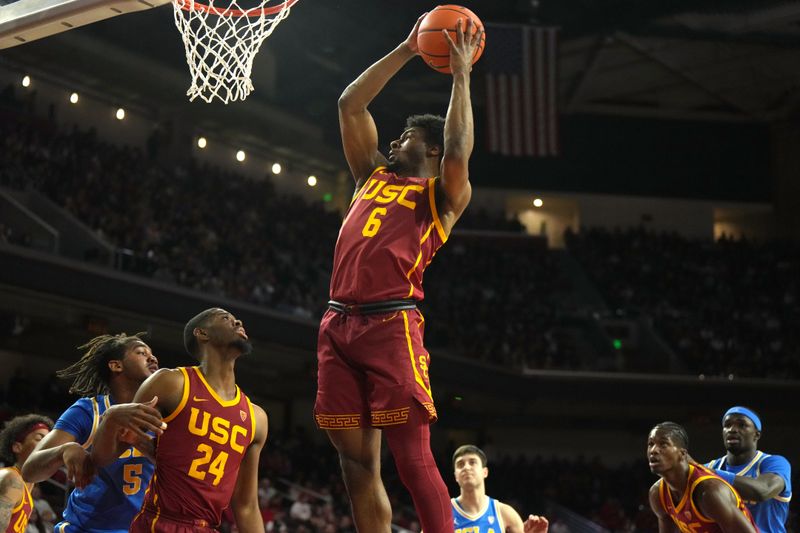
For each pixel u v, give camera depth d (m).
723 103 30.41
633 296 27.81
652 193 30.98
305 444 20.67
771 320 26.72
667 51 25.88
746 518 4.36
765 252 29.62
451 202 3.48
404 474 3.26
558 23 23.69
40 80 23.97
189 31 5.67
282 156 29.66
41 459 3.95
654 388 23.41
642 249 29.67
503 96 22.33
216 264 20.91
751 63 26.67
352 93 3.81
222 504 3.90
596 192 30.78
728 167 31.22
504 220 29.33
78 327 17.58
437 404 23.31
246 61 5.78
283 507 16.72
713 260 29.38
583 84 28.78
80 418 4.43
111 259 17.98
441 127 3.73
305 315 20.72
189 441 3.80
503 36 22.39
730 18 22.89
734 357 24.95
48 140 22.08
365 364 3.29
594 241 30.00
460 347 22.98
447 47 3.63
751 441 5.27
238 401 3.96
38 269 15.75
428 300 25.02
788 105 29.92
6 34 5.45
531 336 24.66
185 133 26.66
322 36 24.16
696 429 24.53
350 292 3.36
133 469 4.43
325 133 27.83
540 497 21.58
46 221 19.52
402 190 3.52
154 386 3.78
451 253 27.77
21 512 4.79
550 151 22.16
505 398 22.61
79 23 5.29
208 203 24.19
